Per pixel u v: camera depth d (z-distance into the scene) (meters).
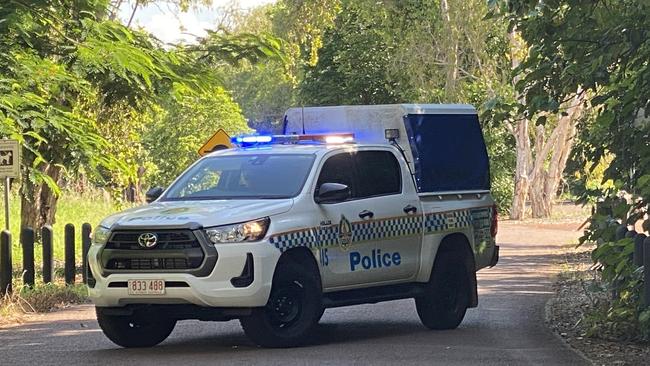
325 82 59.16
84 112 21.06
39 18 17.91
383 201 12.59
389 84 57.47
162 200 12.20
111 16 21.48
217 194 12.03
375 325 13.84
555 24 12.12
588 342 12.12
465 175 14.01
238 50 22.16
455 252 13.59
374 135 13.82
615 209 12.37
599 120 12.12
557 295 17.41
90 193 41.47
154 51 19.77
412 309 15.67
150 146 52.97
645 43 11.77
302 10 45.56
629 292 11.86
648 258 10.25
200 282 10.69
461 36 46.97
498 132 51.12
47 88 17.77
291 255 11.36
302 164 12.10
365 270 12.21
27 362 10.66
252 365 10.21
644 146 12.54
